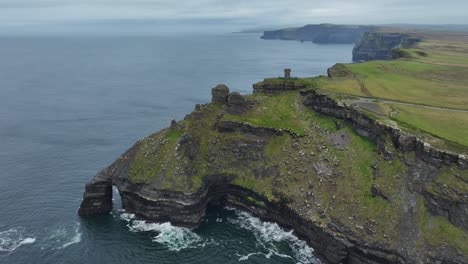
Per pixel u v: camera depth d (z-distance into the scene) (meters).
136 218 88.81
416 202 72.88
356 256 72.81
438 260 65.38
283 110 106.56
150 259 75.06
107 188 92.06
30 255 74.81
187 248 78.69
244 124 99.81
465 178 68.94
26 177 107.31
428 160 74.88
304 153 91.88
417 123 86.12
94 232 82.88
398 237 70.50
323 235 76.31
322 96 103.44
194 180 89.75
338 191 81.69
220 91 109.38
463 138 78.31
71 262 73.38
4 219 86.38
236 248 78.94
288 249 78.94
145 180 88.81
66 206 92.69
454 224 67.62
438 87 118.44
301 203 82.62
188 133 97.88
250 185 91.75
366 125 90.06
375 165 82.00
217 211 93.12
